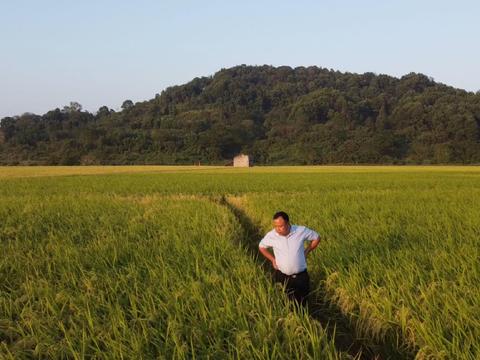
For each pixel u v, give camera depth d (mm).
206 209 17625
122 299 7012
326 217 14812
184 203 20359
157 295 7148
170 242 11227
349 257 9195
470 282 7113
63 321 6387
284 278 7926
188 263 8820
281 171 62156
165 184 34875
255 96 191125
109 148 118875
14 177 47781
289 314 5957
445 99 148625
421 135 119125
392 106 157250
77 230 13359
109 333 5758
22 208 19359
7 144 134375
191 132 133750
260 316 6066
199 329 5836
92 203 21047
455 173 51688
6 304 6992
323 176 45750
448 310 6102
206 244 10523
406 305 6516
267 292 7059
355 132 126188
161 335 5727
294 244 7906
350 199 21203
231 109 176000
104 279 8023
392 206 17672
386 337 6488
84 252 10398
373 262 8531
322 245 10516
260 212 16953
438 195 22891
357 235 11359
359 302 7176
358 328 6895
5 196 26406
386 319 6422
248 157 89750
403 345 6172
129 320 6477
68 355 5582
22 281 8266
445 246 9820
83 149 119750
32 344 5801
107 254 10062
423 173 51875
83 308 6684
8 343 6102
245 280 7621
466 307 6016
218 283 7535
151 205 19812
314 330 5652
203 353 5410
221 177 44812
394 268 7930
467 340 5348
